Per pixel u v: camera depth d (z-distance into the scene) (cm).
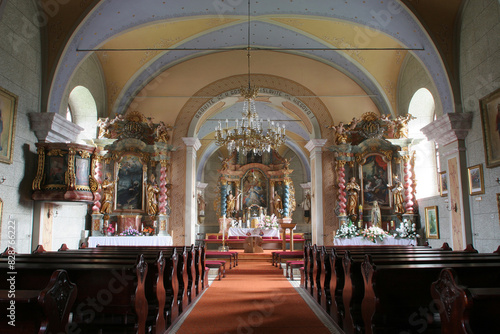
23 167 1148
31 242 1180
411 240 1566
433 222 1527
